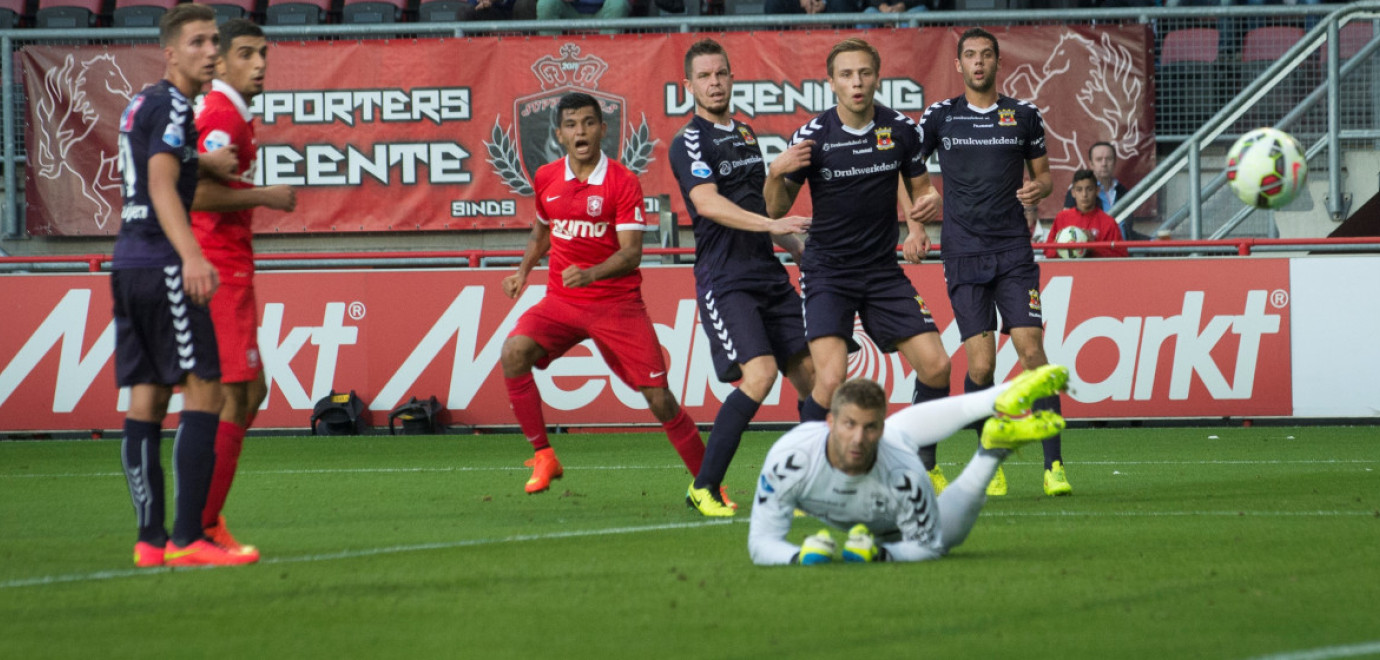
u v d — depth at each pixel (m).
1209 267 39.78
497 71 48.25
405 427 40.69
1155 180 46.25
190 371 16.39
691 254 42.59
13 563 17.02
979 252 24.95
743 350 22.00
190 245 15.71
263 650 11.80
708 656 11.40
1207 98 47.72
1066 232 40.97
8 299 41.31
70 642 12.21
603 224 24.14
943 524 16.20
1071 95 47.28
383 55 48.38
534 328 24.55
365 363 41.38
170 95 16.30
